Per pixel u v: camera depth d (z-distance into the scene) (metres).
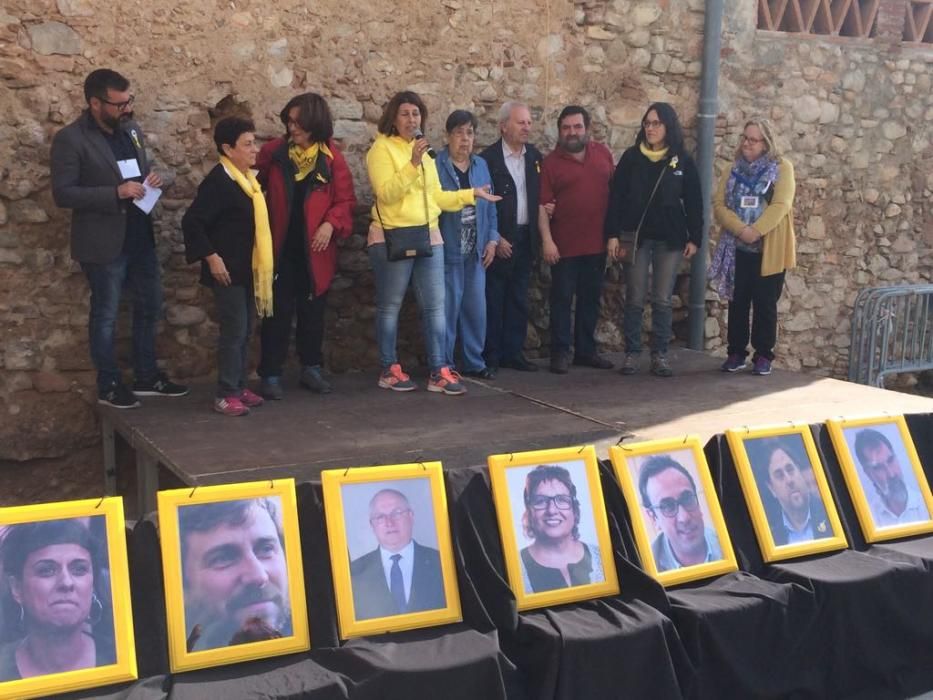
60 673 2.35
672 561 3.07
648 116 5.27
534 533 2.93
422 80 5.46
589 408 4.66
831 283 7.03
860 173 6.99
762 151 5.37
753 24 6.43
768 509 3.30
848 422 3.61
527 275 5.43
